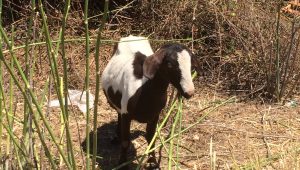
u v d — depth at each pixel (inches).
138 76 87.7
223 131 111.0
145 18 147.3
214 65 138.1
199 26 141.5
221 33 138.1
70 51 139.0
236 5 140.2
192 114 117.6
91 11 152.8
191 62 82.7
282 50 128.7
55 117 113.2
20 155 71.2
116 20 152.1
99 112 118.6
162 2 143.4
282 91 125.7
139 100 86.8
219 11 138.5
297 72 132.7
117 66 93.6
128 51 95.3
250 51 134.7
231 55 138.0
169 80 82.4
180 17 142.3
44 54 133.1
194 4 140.8
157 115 90.7
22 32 137.9
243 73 134.0
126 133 91.7
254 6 142.9
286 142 107.0
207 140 107.0
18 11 144.2
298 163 95.3
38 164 76.6
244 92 130.6
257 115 119.5
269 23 137.9
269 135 109.7
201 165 97.7
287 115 119.7
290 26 138.1
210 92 130.3
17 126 106.0
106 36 145.9
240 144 106.1
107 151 103.1
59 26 142.3
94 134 59.6
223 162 98.7
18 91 120.5
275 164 97.9
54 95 123.6
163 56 81.5
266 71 127.6
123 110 90.4
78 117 115.3
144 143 105.0
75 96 122.0
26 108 67.9
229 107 122.8
